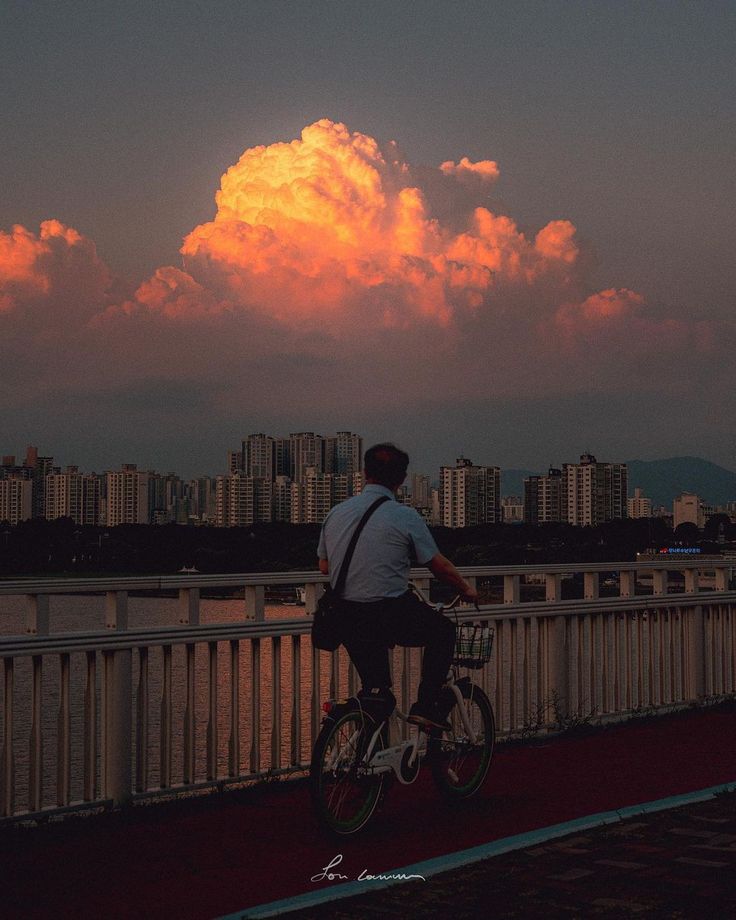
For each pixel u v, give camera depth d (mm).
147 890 5609
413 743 7133
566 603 10914
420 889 5516
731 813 7043
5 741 6875
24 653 6887
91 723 7340
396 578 7047
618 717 11516
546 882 5594
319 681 8789
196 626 7961
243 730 19891
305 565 163500
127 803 7480
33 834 6801
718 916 5020
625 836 6480
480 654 7496
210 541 174875
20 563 189375
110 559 184125
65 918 5164
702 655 12633
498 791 8039
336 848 6453
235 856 6273
